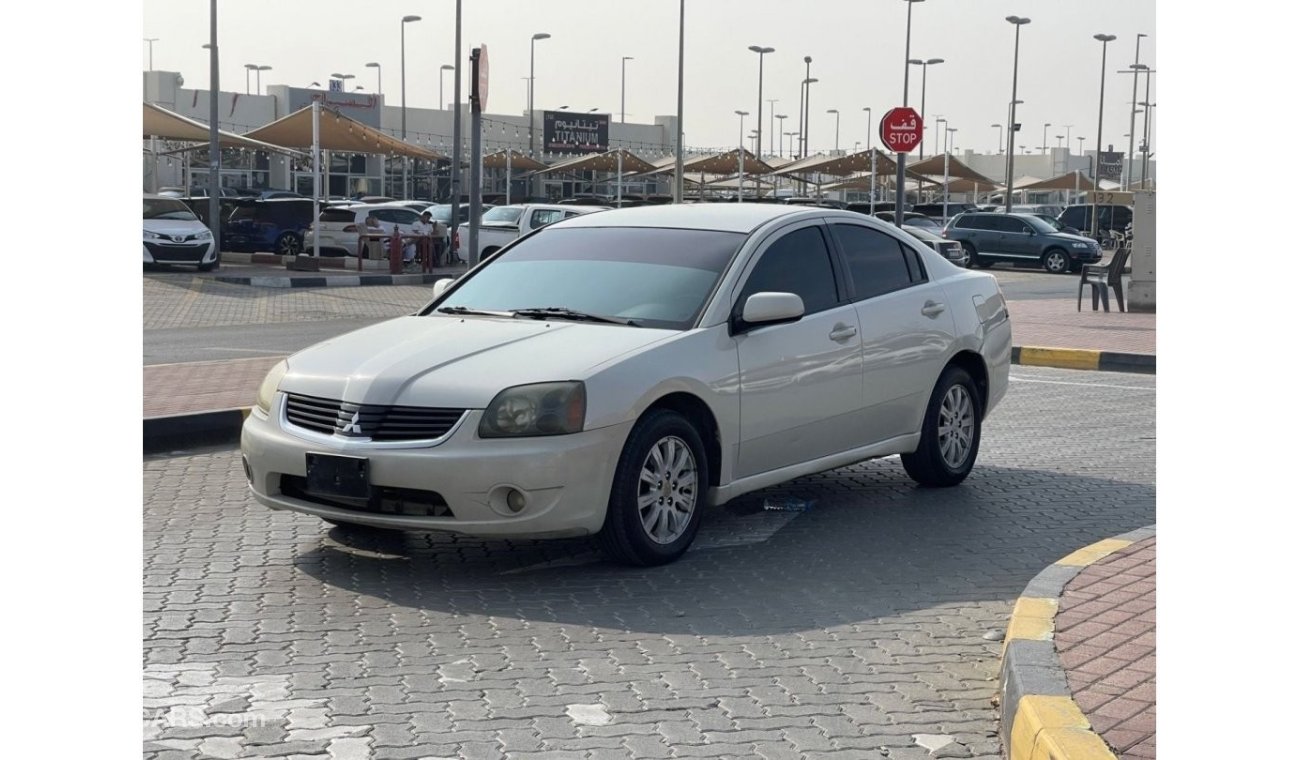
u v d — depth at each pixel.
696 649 5.52
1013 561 7.01
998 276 37.09
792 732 4.61
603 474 6.43
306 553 7.00
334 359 6.87
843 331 7.76
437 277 30.02
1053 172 116.44
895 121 18.80
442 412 6.35
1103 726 4.11
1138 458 10.01
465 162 68.75
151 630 5.65
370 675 5.13
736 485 7.17
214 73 32.22
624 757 4.37
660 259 7.50
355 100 69.50
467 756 4.36
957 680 5.19
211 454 9.84
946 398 8.66
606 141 76.44
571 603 6.15
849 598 6.30
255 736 4.50
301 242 36.19
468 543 7.25
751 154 55.19
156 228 29.33
